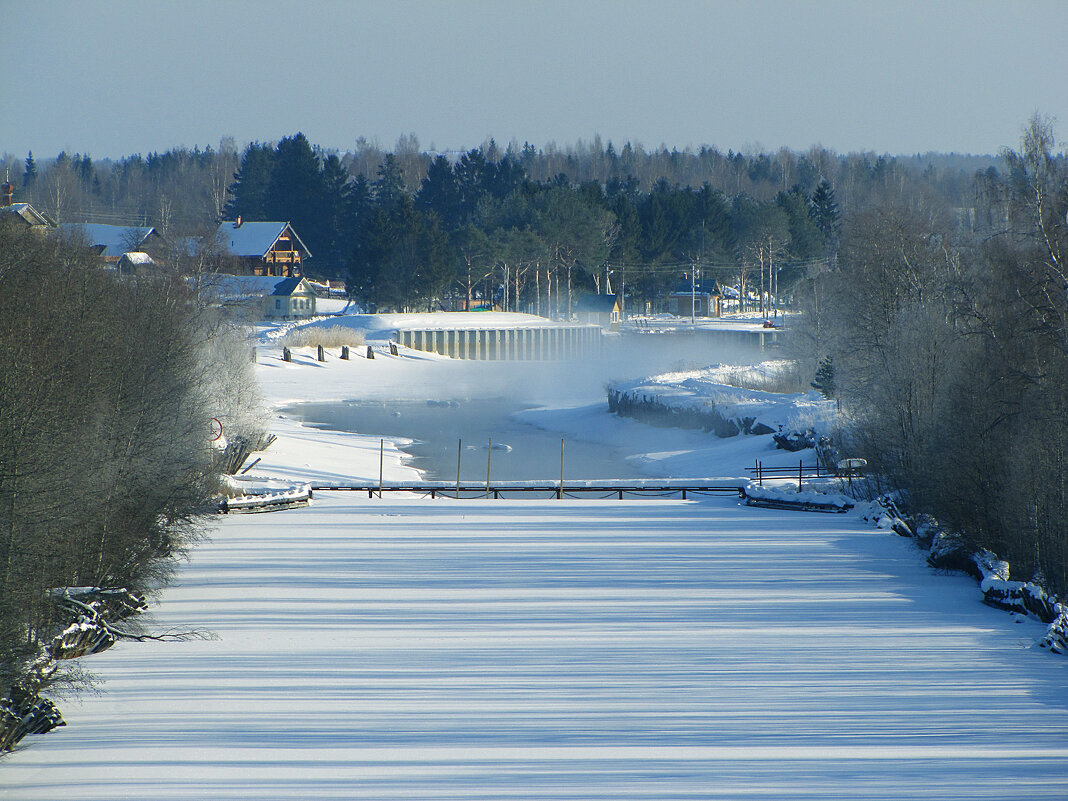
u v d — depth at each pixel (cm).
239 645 7831
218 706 6544
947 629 8344
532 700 6694
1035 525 9731
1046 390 11012
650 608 8944
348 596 9281
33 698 6228
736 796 5269
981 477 10788
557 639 8031
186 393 11112
